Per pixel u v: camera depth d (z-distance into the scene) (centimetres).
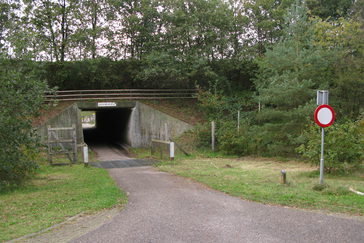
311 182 850
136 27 2445
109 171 1258
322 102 761
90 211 579
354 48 1688
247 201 646
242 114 2188
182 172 1118
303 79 1416
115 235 448
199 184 874
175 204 633
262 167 1293
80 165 1452
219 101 2247
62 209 605
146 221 516
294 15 1507
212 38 2414
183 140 1991
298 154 1547
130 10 2522
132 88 2678
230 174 1067
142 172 1170
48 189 849
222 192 750
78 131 2077
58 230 474
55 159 1628
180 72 2284
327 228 460
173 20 2386
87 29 2420
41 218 541
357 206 571
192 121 2184
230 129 1767
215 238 428
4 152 842
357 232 440
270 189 758
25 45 899
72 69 2383
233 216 534
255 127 1630
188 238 430
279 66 1502
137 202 659
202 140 1911
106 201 650
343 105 1659
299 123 1501
